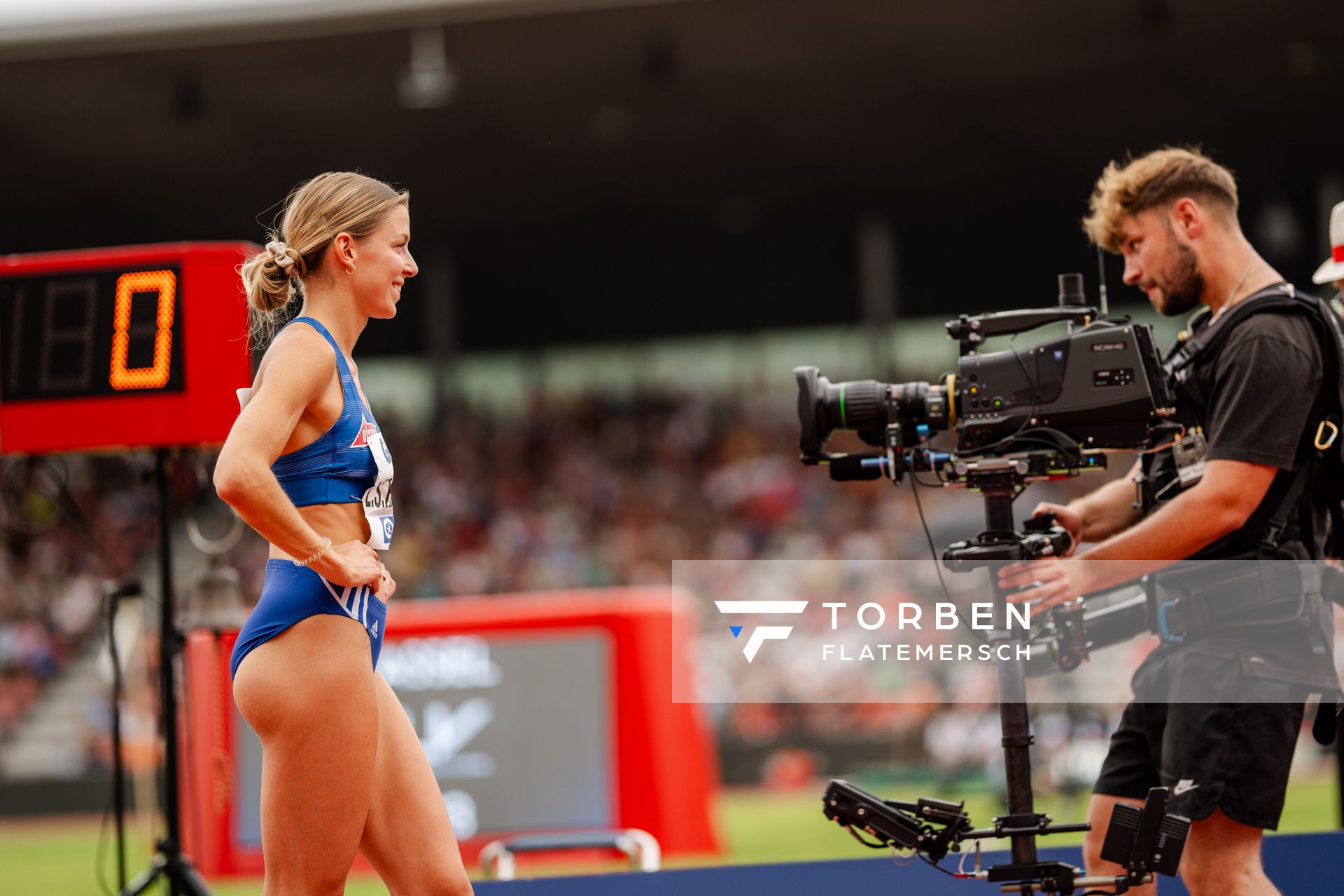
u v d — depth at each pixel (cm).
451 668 2366
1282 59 4431
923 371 6512
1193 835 950
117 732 1399
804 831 2894
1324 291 2077
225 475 785
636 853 1504
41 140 4897
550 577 5709
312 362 832
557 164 5456
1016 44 4306
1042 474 908
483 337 7100
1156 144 5256
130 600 1642
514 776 2333
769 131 5125
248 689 830
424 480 6425
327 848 829
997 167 5569
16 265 1321
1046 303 6412
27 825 3828
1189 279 1000
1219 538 937
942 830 904
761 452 6550
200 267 1307
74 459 5816
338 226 877
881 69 4509
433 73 4166
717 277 6894
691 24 4112
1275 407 914
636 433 6719
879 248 6281
